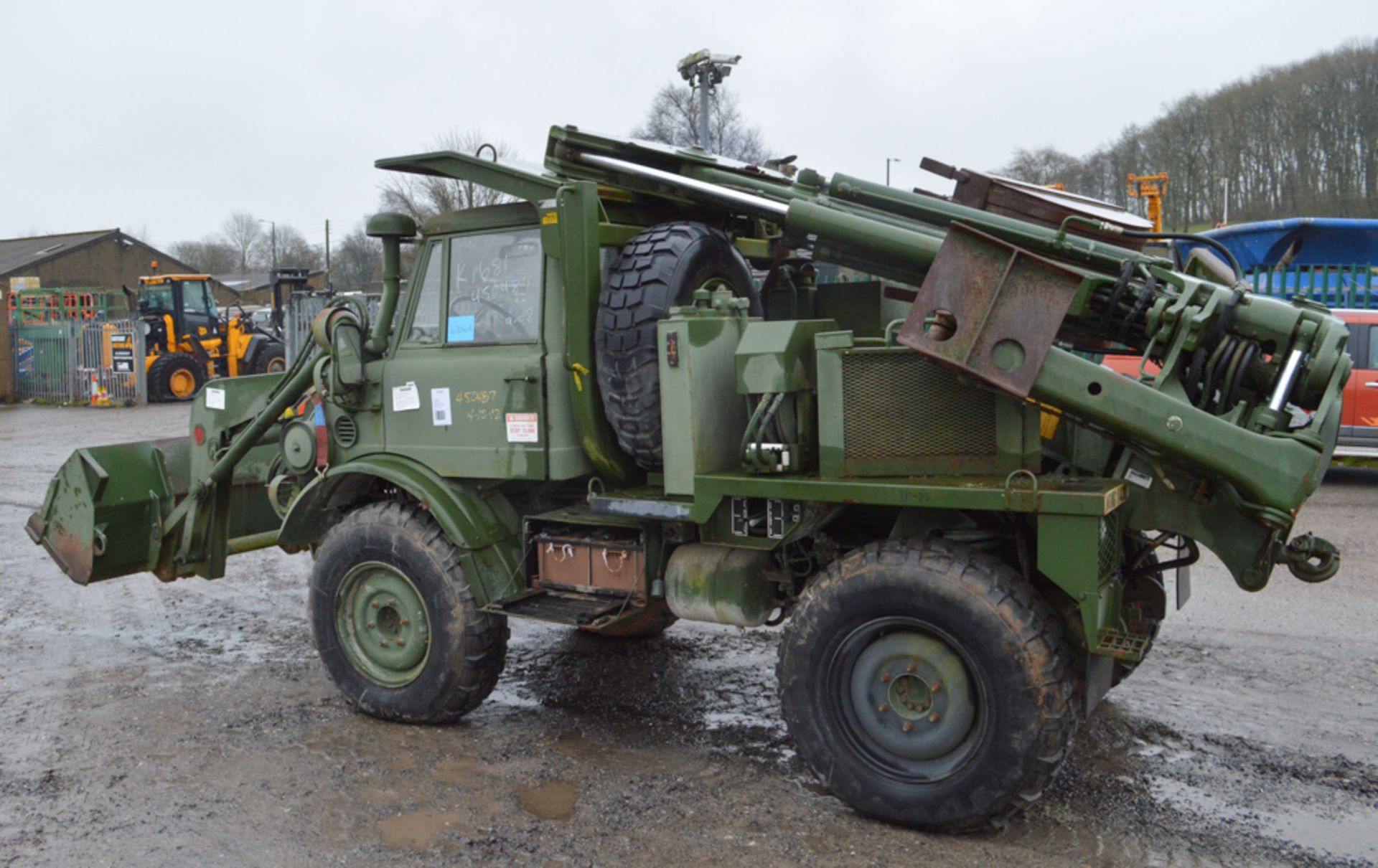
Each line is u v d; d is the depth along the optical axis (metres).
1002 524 3.90
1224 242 15.02
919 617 3.56
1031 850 3.53
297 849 3.60
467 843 3.63
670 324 4.03
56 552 5.96
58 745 4.55
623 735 4.62
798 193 4.55
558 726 4.74
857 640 3.70
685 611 4.26
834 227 4.23
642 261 4.22
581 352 4.29
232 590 7.43
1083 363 3.46
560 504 4.90
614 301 4.21
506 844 3.62
